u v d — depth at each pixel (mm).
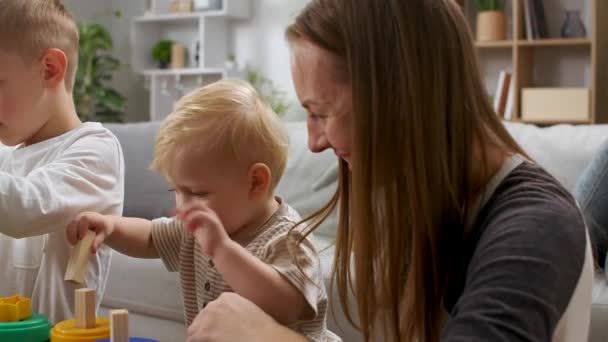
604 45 3955
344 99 736
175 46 5113
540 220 653
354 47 713
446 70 721
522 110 3922
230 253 859
